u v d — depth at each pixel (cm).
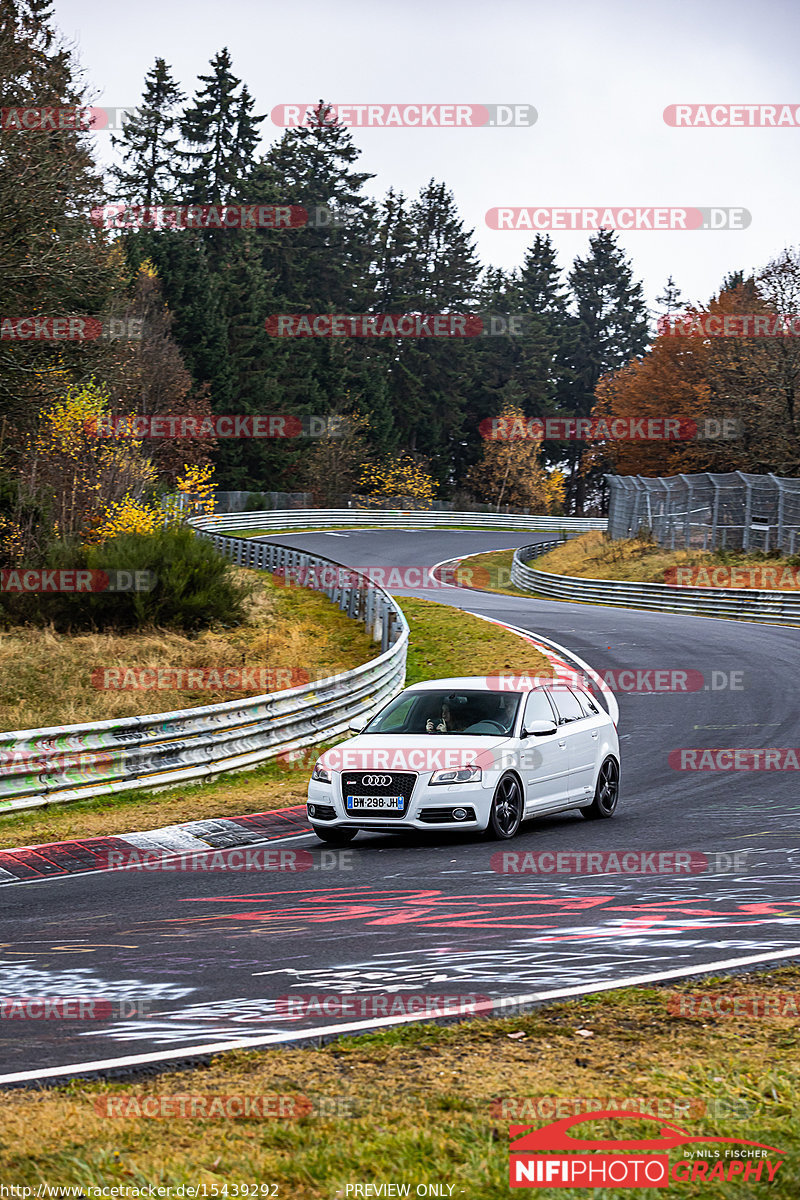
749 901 1103
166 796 1975
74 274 4119
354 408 13325
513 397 15075
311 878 1324
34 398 4353
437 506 12588
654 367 9531
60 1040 721
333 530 10075
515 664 3578
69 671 2930
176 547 3719
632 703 3005
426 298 14300
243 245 11925
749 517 5912
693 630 4438
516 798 1584
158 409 8931
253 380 11738
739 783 1966
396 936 998
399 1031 707
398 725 1694
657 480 6925
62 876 1415
